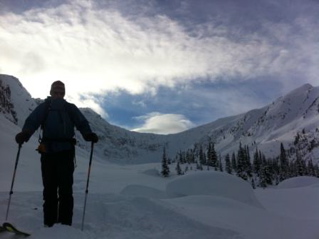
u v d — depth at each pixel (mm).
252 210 8094
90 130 5707
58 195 5988
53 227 5035
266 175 109438
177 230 5648
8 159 36844
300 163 136250
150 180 54844
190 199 8523
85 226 5617
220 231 5637
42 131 5547
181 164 156875
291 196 19016
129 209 6352
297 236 5898
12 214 5785
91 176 45406
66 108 5652
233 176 14328
